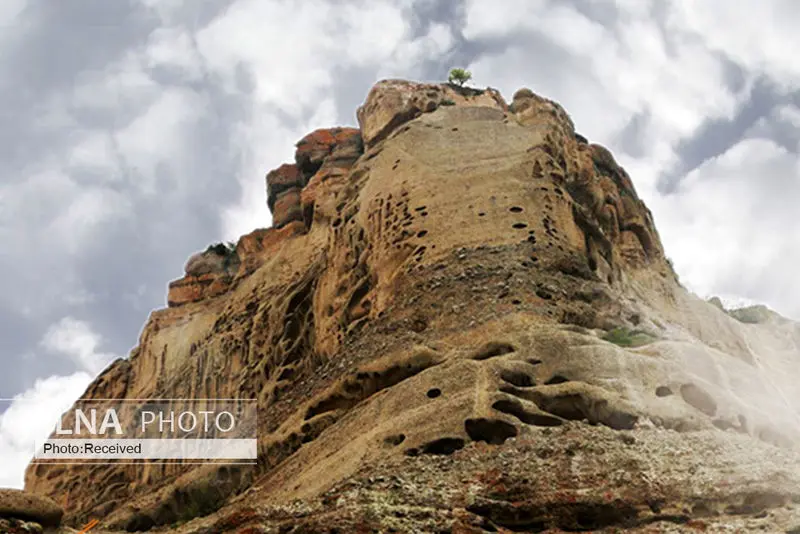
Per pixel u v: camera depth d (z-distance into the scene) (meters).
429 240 39.03
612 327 35.16
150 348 60.62
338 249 44.31
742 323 55.84
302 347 46.84
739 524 22.81
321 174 57.81
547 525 23.39
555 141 44.72
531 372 29.89
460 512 23.55
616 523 23.41
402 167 43.16
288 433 34.84
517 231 38.50
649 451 26.22
